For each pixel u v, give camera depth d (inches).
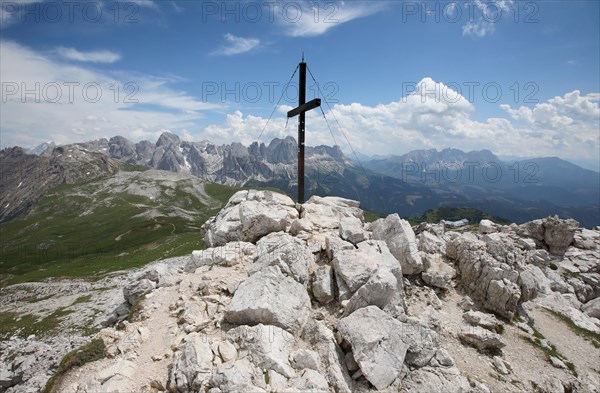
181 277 868.0
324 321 657.0
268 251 835.4
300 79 1063.0
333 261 775.7
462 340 754.2
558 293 1331.2
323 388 477.1
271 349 523.8
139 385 521.0
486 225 1861.5
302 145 1104.8
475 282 949.2
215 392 457.7
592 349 934.4
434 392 550.6
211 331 618.5
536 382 693.3
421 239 1167.6
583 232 1836.9
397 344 586.2
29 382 1475.1
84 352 615.8
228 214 1099.3
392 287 675.4
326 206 1141.1
